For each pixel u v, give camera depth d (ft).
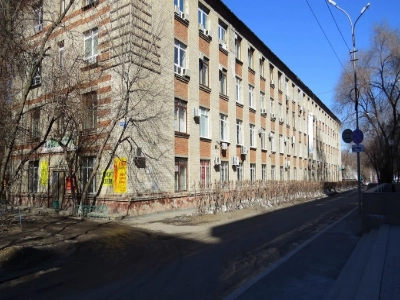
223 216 49.49
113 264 24.11
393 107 95.14
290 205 70.08
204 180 68.90
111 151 51.21
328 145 200.13
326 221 45.01
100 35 54.60
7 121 36.47
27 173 65.87
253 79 95.96
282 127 118.42
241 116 87.04
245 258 25.17
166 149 57.57
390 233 29.22
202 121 69.82
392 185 71.05
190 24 66.74
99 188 52.47
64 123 49.73
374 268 18.70
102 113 52.54
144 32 53.67
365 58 98.22
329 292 16.97
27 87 36.50
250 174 90.17
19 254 24.20
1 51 34.68
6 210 47.88
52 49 54.13
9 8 34.83
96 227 40.63
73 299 16.88
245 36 91.86
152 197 53.78
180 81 62.95
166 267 22.88
